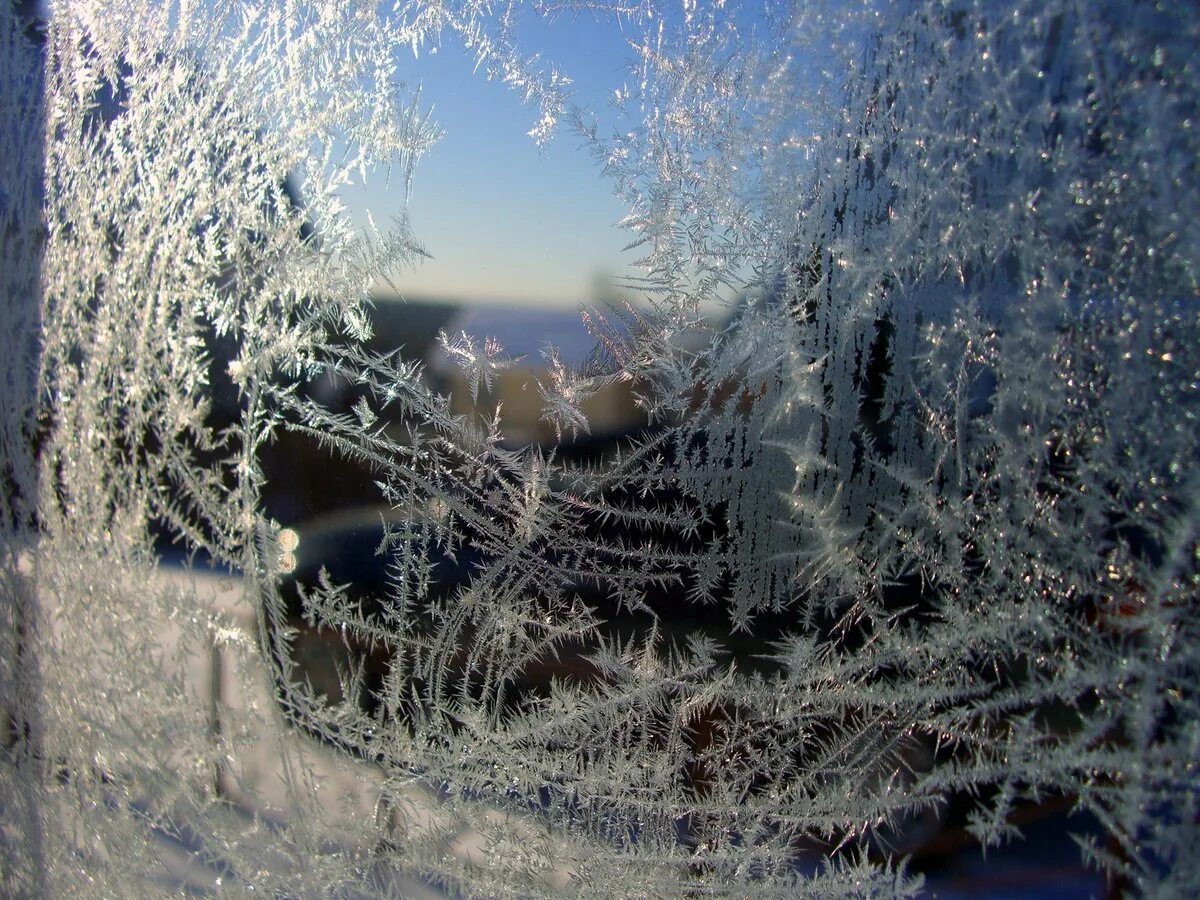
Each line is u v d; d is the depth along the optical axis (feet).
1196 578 0.34
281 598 0.42
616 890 0.39
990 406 0.36
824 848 0.38
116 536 0.45
